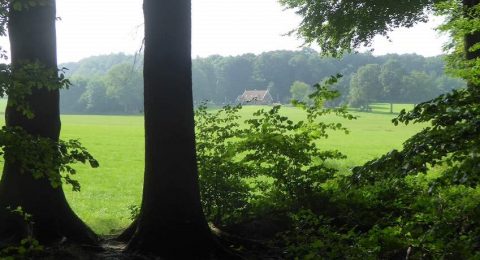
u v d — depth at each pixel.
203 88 111.75
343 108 9.04
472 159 3.38
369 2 17.89
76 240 8.06
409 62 132.12
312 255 5.13
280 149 9.06
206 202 9.33
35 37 7.77
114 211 14.95
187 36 7.54
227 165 9.34
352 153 34.28
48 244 7.66
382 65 116.38
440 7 5.54
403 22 18.31
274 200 9.07
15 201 7.89
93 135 52.34
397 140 46.88
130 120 87.44
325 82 8.82
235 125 9.87
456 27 5.57
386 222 5.62
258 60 126.75
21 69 4.75
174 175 7.43
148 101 7.52
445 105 3.99
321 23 19.97
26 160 4.51
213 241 7.53
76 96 112.75
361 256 4.73
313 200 8.58
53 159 4.62
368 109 104.44
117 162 30.66
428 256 4.45
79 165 27.70
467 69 5.32
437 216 4.30
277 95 123.50
